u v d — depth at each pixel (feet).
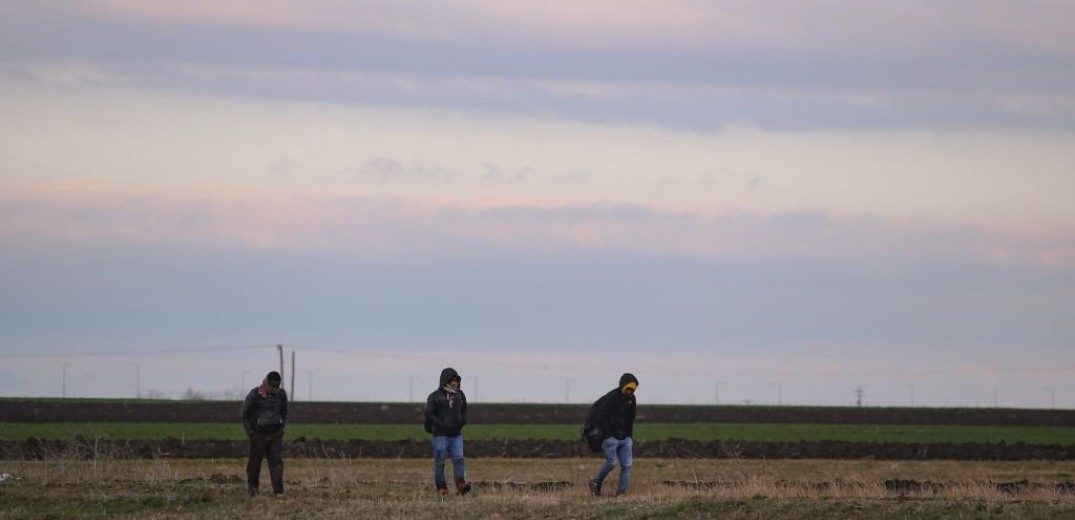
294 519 324.39
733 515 312.09
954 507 310.86
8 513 339.77
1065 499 337.11
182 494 365.61
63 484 397.60
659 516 314.55
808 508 315.37
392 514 324.60
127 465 473.67
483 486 422.82
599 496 359.87
